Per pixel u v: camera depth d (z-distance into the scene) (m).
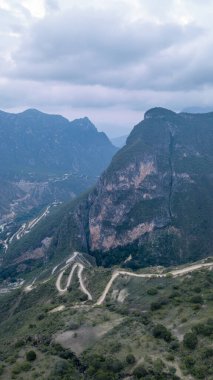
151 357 113.88
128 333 129.75
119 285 196.50
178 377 105.75
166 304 149.75
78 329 138.00
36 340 137.88
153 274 199.88
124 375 110.56
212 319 124.75
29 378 113.81
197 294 153.38
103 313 153.75
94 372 113.12
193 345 115.44
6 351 137.62
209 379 102.75
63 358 122.88
